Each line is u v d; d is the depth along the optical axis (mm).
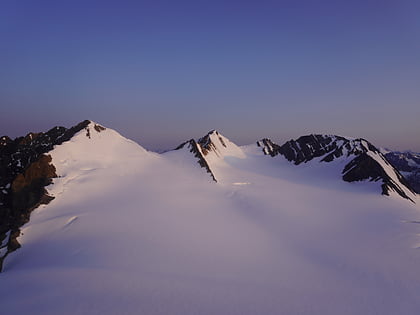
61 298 16156
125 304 15562
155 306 15570
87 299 16016
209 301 16766
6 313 14578
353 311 17422
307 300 18328
